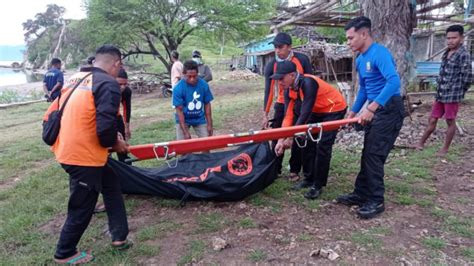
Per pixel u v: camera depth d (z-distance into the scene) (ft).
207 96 17.51
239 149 15.87
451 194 14.57
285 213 13.47
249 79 90.94
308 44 87.30
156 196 14.96
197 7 64.28
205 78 27.22
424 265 10.07
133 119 38.04
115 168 14.57
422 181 15.89
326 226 12.37
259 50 116.16
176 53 29.01
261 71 113.09
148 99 62.69
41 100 65.31
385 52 11.84
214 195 14.29
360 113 13.58
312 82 13.30
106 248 11.62
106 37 65.82
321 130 12.75
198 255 10.96
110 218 11.33
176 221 13.25
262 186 14.83
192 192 14.39
